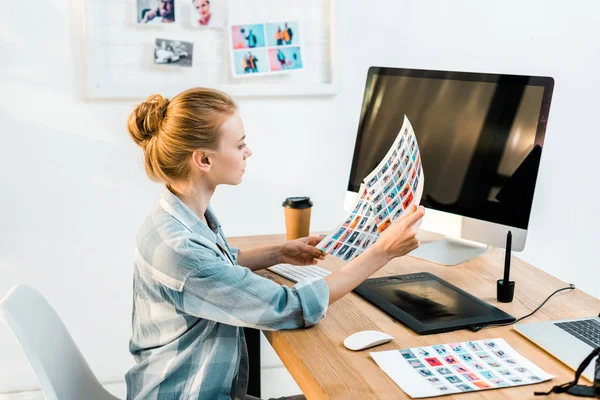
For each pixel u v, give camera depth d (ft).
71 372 5.21
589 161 9.87
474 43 9.27
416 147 5.16
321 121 9.09
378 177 5.39
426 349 4.49
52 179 8.49
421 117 6.28
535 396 3.93
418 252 6.37
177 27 8.42
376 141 6.62
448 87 6.10
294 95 8.92
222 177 4.97
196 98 4.80
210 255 4.71
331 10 8.79
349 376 4.19
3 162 8.34
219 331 4.85
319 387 4.08
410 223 4.94
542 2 9.30
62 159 8.46
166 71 8.50
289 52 8.77
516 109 5.63
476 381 4.09
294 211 6.42
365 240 5.45
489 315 4.98
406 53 9.13
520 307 5.20
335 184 9.32
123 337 9.04
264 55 8.71
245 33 8.61
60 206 8.57
